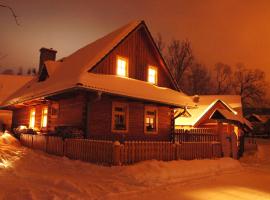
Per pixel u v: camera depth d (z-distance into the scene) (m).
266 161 21.27
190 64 50.66
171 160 14.42
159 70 22.48
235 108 31.09
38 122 23.33
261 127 69.69
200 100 30.48
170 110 22.38
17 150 16.70
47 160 13.84
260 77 67.75
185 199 8.25
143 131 19.98
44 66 23.67
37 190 8.02
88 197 7.79
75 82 14.71
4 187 8.26
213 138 18.66
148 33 20.98
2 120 38.25
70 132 15.40
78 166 12.48
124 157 12.29
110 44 18.41
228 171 14.31
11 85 43.97
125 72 19.64
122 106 18.81
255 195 9.27
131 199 7.97
